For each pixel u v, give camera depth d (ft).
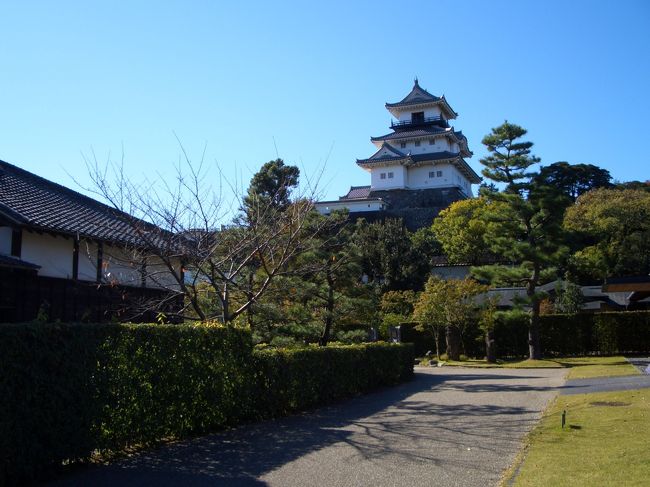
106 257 55.72
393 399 48.62
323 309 63.57
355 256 65.21
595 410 35.60
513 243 90.07
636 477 19.74
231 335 34.71
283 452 27.04
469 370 84.12
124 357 26.11
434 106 234.38
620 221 141.49
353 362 51.49
